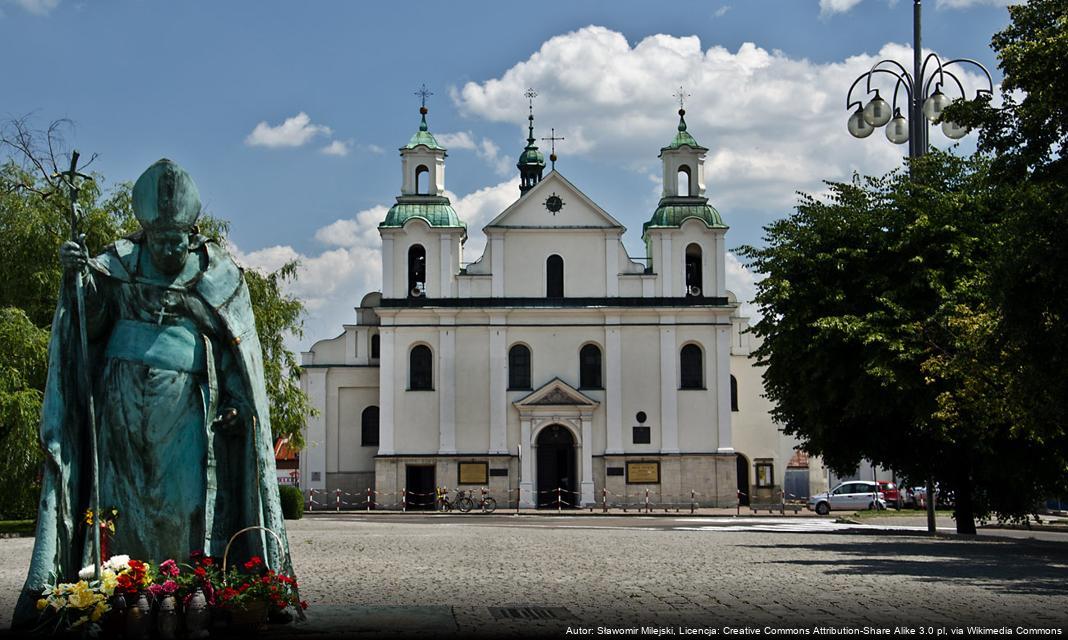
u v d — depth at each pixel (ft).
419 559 76.79
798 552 83.25
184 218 36.37
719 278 233.76
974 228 115.34
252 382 37.47
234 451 37.70
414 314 230.48
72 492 34.94
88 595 33.68
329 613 42.06
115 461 36.06
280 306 152.66
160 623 34.73
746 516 196.75
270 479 37.55
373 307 246.47
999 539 108.58
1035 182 75.31
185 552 36.47
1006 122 77.30
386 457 228.02
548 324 232.32
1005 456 115.65
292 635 36.14
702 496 230.27
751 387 249.75
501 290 231.71
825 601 49.60
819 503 211.41
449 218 234.58
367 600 49.75
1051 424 87.04
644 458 229.86
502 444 229.04
